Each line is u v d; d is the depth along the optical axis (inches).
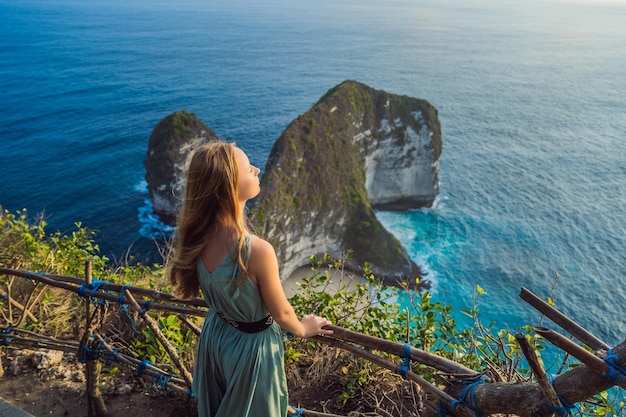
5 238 254.8
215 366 104.6
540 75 6939.0
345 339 117.3
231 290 90.4
